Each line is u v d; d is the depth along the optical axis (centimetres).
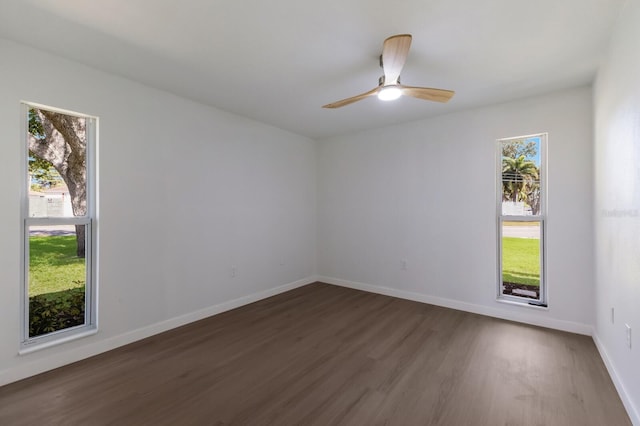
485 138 349
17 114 219
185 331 305
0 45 212
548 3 177
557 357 250
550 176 310
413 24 197
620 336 199
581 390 205
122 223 274
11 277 216
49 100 232
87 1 174
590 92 289
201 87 296
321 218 504
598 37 211
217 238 356
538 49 226
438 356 253
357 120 401
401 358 250
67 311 250
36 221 233
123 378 221
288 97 322
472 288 360
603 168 241
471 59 241
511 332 301
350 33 207
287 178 454
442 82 284
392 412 184
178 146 317
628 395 183
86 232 260
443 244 381
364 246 455
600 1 175
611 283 221
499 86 293
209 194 347
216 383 215
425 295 397
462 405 190
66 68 240
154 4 177
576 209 297
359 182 458
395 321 332
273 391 206
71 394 202
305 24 197
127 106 277
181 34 208
